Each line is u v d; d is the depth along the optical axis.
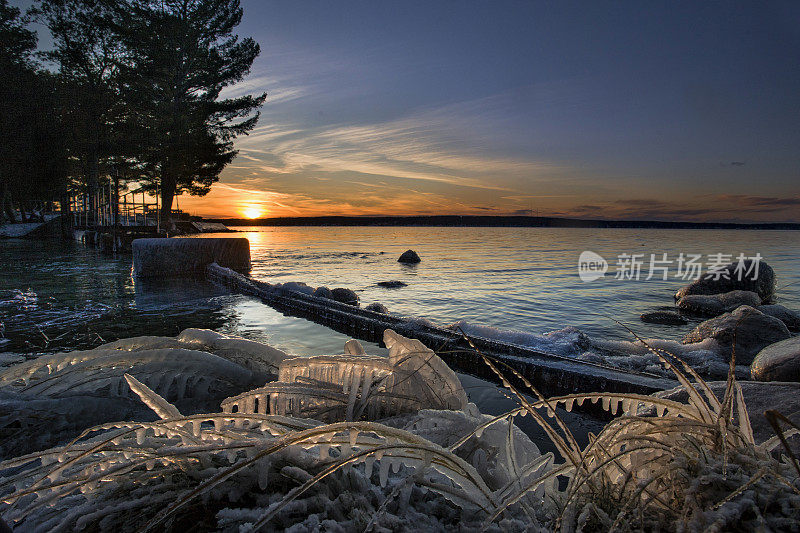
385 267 20.89
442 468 0.95
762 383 1.90
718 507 0.72
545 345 5.65
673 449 0.87
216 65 40.00
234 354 2.92
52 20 34.09
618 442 0.92
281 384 1.87
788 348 4.12
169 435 1.20
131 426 1.06
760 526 0.65
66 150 33.97
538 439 2.94
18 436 2.10
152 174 39.06
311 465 1.05
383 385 1.96
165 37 36.50
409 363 2.00
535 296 12.63
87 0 33.88
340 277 16.64
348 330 6.83
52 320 7.43
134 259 14.60
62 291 11.09
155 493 1.04
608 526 0.80
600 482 0.92
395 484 1.08
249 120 42.25
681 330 8.68
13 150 31.64
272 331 6.82
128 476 1.07
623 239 68.69
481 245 46.09
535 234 97.06
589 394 1.01
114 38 36.09
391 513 0.97
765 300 12.90
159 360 2.60
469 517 0.96
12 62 32.19
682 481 0.82
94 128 33.88
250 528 0.84
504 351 4.77
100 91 34.75
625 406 1.03
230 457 1.05
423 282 15.52
